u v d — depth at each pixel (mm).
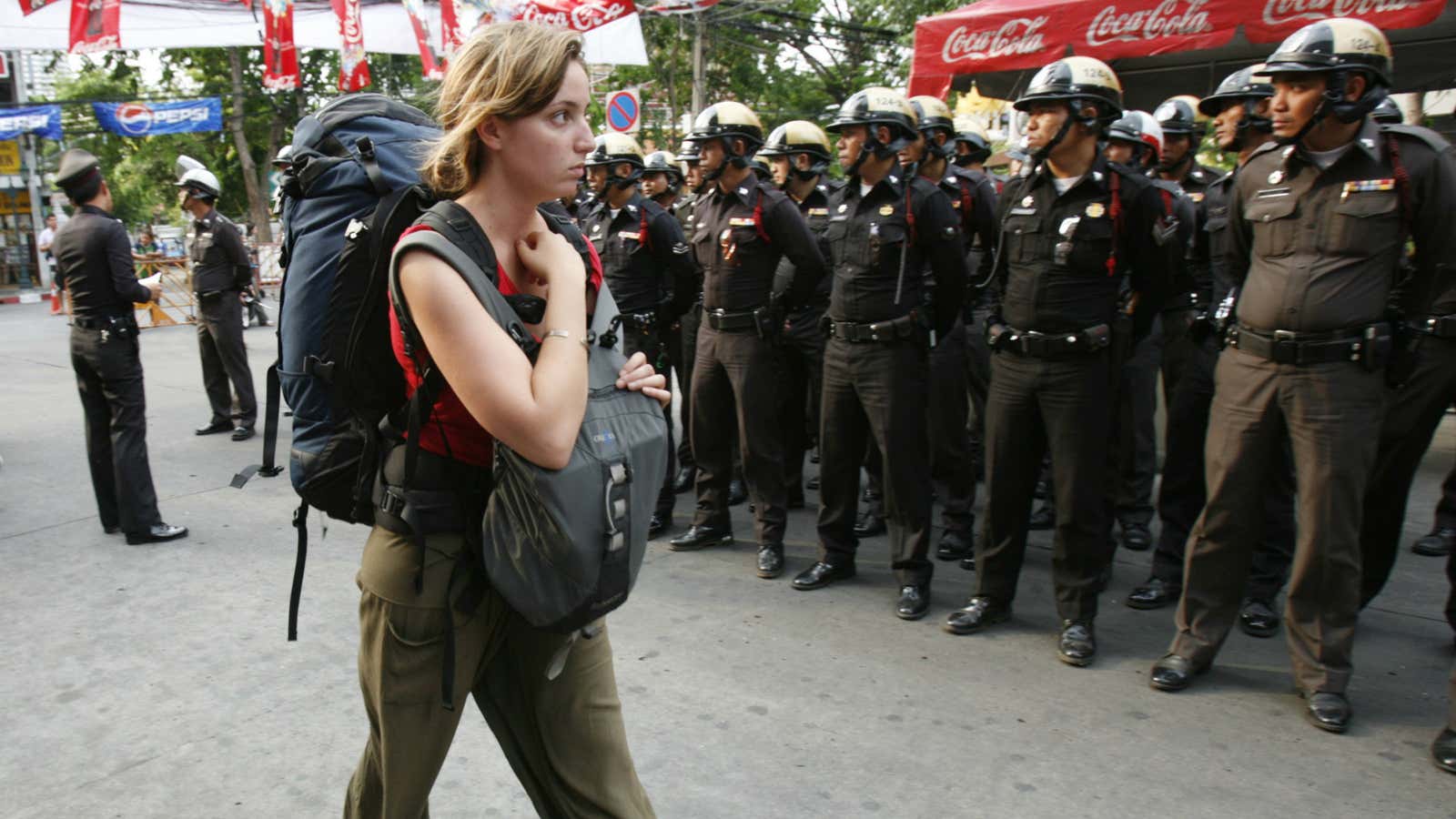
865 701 3324
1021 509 3812
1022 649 3736
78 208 4719
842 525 4375
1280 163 3123
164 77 29141
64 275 4691
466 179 1565
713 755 2988
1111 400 3562
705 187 4777
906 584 4055
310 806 2734
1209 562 3363
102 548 4844
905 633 3881
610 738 1799
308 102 26812
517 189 1567
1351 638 3145
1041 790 2801
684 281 5125
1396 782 2830
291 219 1796
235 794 2795
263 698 3332
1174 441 4188
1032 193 3576
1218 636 3393
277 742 3059
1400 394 3535
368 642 1720
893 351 3943
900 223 3904
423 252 1464
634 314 5227
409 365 1606
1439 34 6863
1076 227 3430
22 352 11781
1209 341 4074
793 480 5562
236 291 7191
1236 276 3381
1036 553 4809
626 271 5199
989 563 3887
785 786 2828
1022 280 3580
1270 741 3057
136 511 4836
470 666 1720
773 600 4234
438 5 8016
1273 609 3926
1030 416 3674
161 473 6266
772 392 4508
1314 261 2998
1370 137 2943
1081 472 3537
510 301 1549
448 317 1443
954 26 6121
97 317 4680
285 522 5230
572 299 1558
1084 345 3453
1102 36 5680
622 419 1580
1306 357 3016
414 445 1604
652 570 4617
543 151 1526
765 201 4445
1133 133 4422
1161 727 3143
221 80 27656
